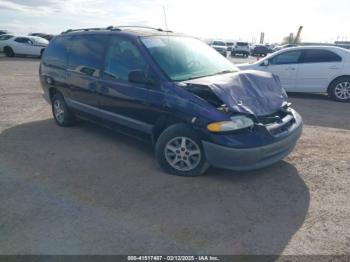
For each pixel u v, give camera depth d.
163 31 5.26
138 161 4.64
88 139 5.58
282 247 2.84
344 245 2.86
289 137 4.05
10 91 10.35
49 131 6.05
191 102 3.86
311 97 10.20
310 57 9.71
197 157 4.01
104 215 3.28
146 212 3.34
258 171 4.32
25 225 3.11
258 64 10.31
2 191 3.75
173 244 2.86
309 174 4.25
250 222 3.19
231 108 3.70
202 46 5.30
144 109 4.36
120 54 4.79
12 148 5.13
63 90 5.95
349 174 4.25
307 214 3.33
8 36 25.34
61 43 6.10
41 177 4.12
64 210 3.36
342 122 6.99
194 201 3.55
